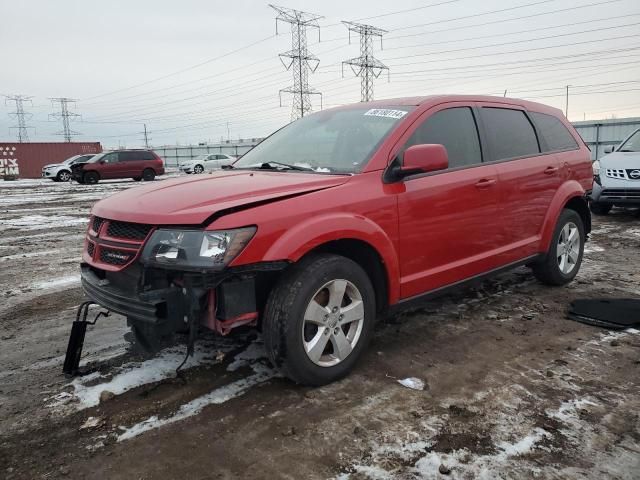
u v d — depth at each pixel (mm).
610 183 9766
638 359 3584
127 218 3031
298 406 2996
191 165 36594
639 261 6492
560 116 5543
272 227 2916
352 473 2404
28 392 3223
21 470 2469
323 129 4215
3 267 6832
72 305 5055
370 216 3369
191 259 2756
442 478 2357
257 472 2426
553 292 5180
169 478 2395
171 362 3580
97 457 2557
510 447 2578
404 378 3326
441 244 3871
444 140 4023
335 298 3203
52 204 15758
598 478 2354
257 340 3926
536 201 4781
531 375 3357
